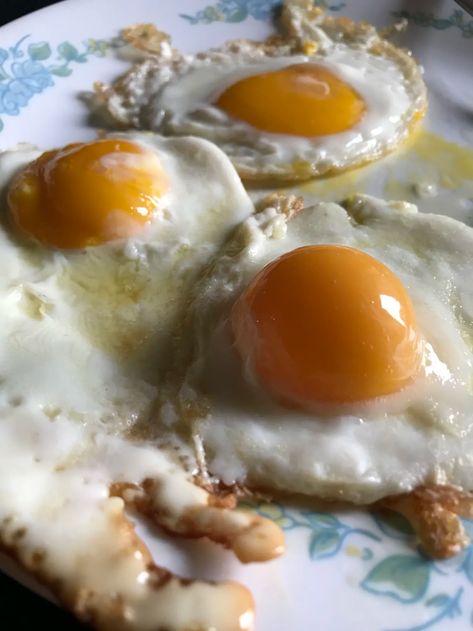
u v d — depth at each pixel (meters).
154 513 0.11
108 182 0.14
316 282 0.12
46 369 0.13
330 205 0.15
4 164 0.16
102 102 0.18
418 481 0.12
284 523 0.12
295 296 0.12
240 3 0.21
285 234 0.15
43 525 0.11
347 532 0.12
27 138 0.18
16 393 0.12
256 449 0.12
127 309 0.14
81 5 0.20
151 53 0.19
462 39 0.20
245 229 0.14
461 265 0.14
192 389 0.12
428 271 0.14
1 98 0.18
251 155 0.17
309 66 0.18
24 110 0.18
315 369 0.12
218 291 0.14
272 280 0.12
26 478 0.11
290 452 0.12
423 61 0.20
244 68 0.19
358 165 0.17
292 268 0.12
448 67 0.20
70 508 0.11
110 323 0.14
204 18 0.20
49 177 0.15
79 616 0.10
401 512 0.12
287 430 0.12
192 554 0.11
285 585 0.11
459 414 0.12
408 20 0.21
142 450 0.12
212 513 0.11
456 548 0.11
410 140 0.18
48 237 0.14
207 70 0.19
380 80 0.19
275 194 0.16
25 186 0.15
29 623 0.11
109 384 0.13
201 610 0.10
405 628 0.11
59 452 0.12
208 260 0.14
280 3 0.21
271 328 0.12
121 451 0.12
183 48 0.20
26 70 0.19
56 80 0.19
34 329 0.13
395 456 0.12
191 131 0.18
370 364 0.12
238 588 0.11
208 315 0.13
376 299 0.12
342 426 0.12
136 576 0.10
